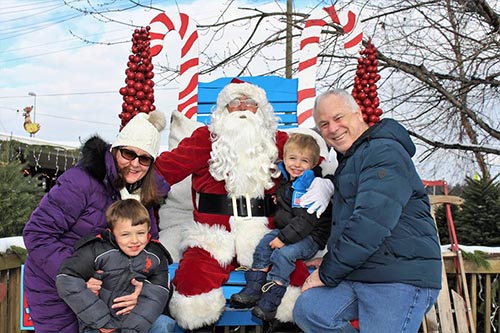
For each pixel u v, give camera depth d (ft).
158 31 13.74
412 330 7.39
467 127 19.10
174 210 11.55
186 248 9.25
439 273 7.53
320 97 8.39
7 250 10.27
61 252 7.39
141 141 7.97
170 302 8.72
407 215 7.53
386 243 7.39
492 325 12.09
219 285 8.78
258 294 8.66
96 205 7.68
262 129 9.67
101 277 7.33
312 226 8.68
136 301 7.50
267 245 8.87
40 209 7.48
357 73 11.28
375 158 7.42
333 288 7.99
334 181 8.11
